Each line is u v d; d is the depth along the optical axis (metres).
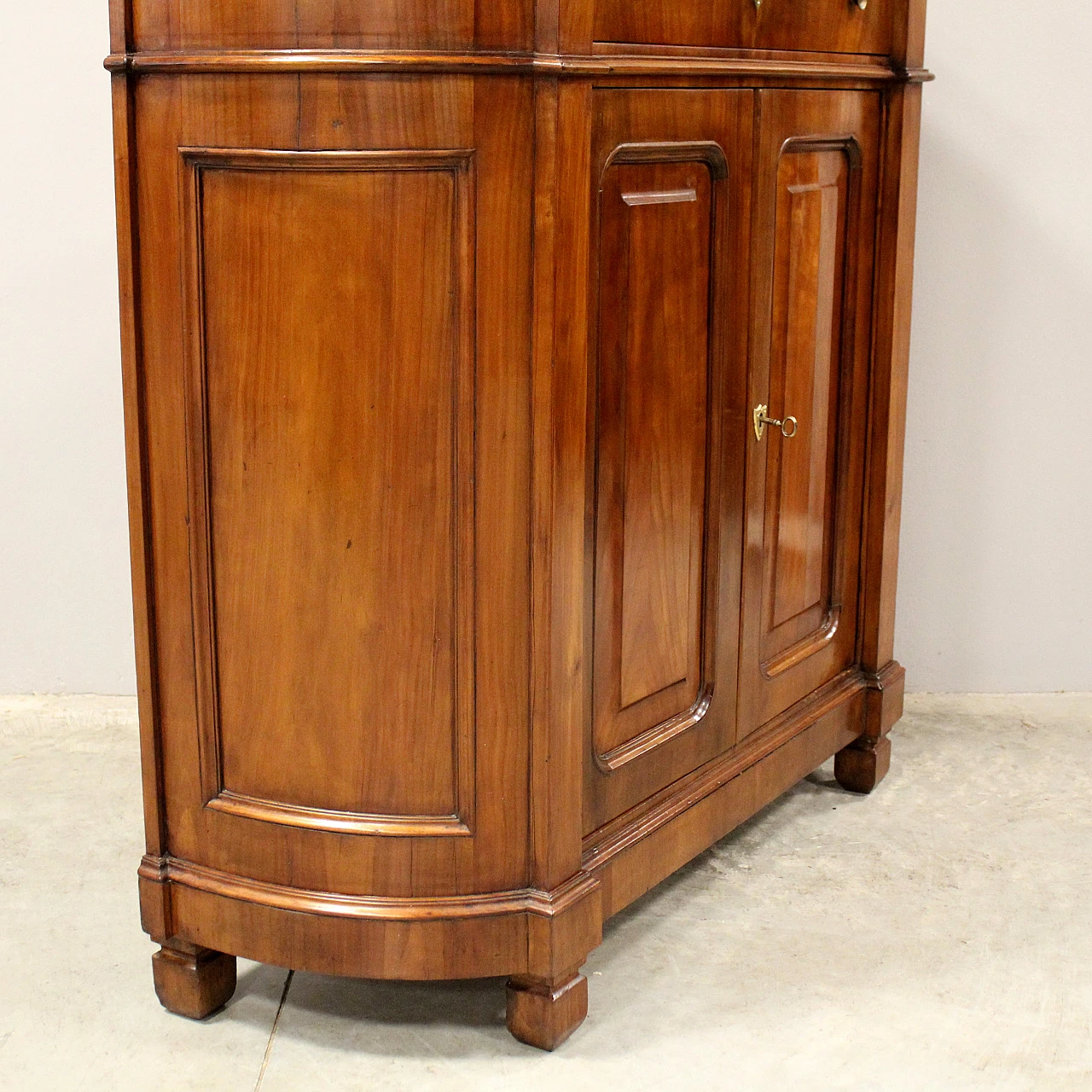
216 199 1.65
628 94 1.73
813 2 2.12
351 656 1.72
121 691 2.90
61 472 2.80
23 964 2.05
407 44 1.56
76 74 2.63
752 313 2.08
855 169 2.37
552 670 1.71
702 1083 1.77
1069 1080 1.79
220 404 1.71
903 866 2.33
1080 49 2.70
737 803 2.19
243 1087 1.77
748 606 2.18
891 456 2.53
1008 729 2.89
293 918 1.78
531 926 1.77
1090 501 2.89
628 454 1.86
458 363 1.64
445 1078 1.79
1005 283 2.81
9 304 2.72
